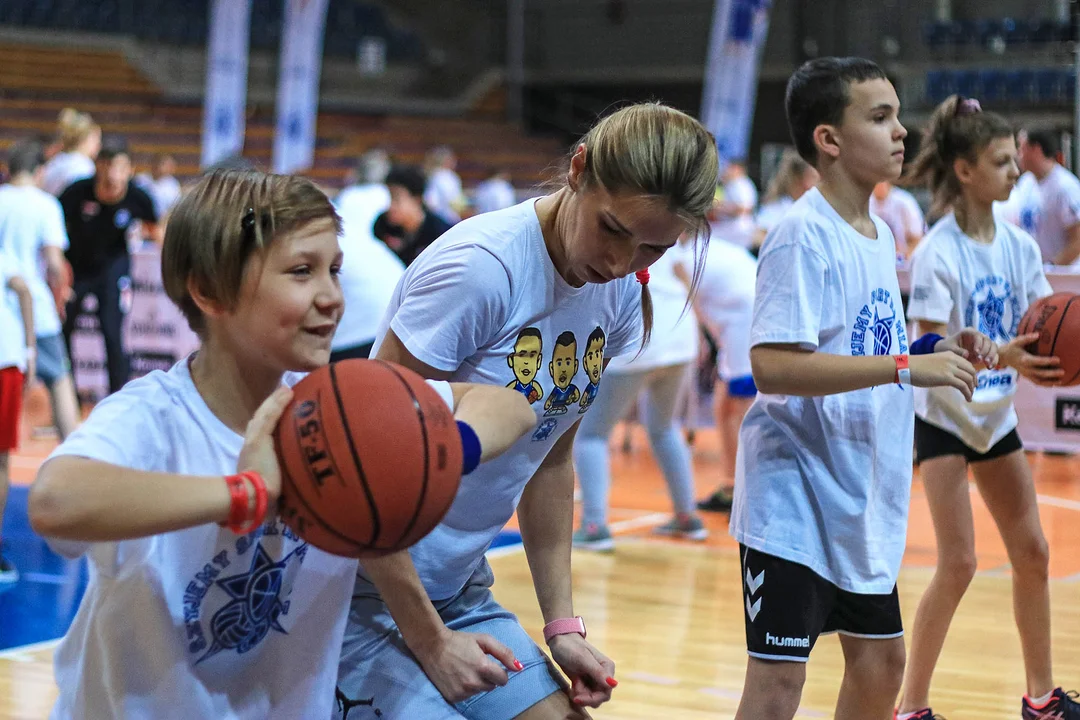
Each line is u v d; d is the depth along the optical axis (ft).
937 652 10.48
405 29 64.64
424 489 4.85
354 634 6.85
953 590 10.30
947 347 8.47
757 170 52.54
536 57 61.93
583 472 17.72
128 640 5.32
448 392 5.79
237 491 4.68
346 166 53.93
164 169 40.93
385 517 4.80
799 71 8.55
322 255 5.20
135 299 26.78
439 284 6.35
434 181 44.65
